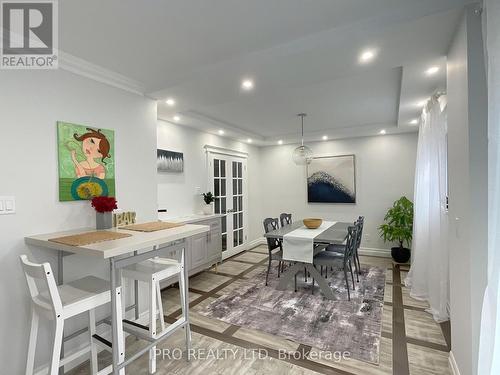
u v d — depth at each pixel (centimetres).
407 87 262
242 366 203
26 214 183
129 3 150
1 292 171
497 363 116
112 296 161
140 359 212
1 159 172
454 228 184
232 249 537
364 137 533
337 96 322
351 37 175
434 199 284
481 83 147
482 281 148
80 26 171
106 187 234
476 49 148
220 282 381
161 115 360
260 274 415
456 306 182
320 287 327
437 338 237
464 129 157
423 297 317
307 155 411
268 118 420
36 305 158
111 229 211
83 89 219
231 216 540
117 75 242
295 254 326
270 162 636
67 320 204
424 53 195
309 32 184
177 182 410
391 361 207
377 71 252
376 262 468
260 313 286
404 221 449
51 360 144
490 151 120
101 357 218
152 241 172
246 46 200
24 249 181
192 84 247
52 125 198
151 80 257
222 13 162
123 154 250
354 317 274
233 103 347
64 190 204
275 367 202
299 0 151
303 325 260
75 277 209
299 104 352
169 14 161
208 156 480
